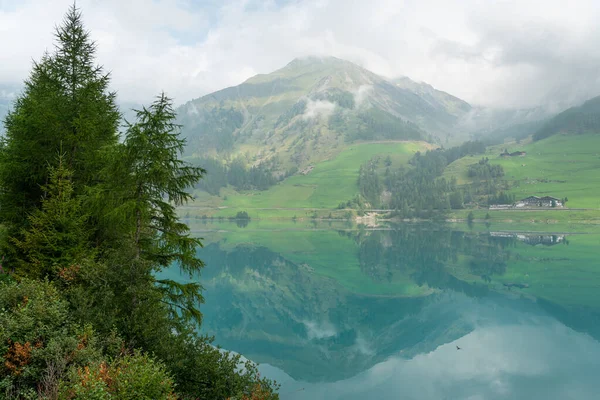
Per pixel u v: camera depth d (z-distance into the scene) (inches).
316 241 7278.5
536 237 7249.0
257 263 5191.9
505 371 2059.5
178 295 786.2
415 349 2507.4
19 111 1007.0
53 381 467.2
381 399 1781.5
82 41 1014.4
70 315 588.1
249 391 693.3
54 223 815.1
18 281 770.8
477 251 5954.7
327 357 2359.7
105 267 671.1
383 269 4918.8
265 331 2800.2
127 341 619.2
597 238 6850.4
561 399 1723.7
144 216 729.6
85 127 929.5
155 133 714.2
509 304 3363.7
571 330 2687.0
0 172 894.4
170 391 487.5
